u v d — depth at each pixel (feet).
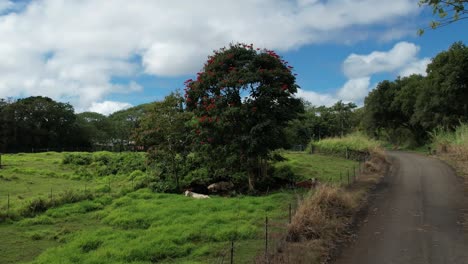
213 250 31.53
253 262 27.91
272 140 57.98
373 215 41.73
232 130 58.80
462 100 128.77
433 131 143.95
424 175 71.97
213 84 60.59
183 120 69.36
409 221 39.01
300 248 29.76
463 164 80.07
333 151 114.32
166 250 31.60
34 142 209.67
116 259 30.25
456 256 28.66
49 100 234.79
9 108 199.21
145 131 69.82
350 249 30.78
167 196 60.34
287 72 60.23
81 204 55.21
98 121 260.83
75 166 97.96
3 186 69.10
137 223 43.14
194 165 72.38
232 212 44.57
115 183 79.15
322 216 35.58
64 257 31.81
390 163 95.55
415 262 27.68
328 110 240.12
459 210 43.29
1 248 36.96
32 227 44.98
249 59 60.44
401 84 193.36
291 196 52.85
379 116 197.16
